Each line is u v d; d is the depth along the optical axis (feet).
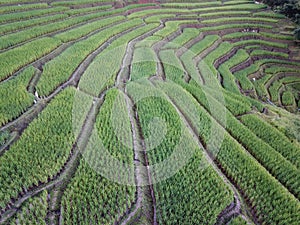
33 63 77.00
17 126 55.31
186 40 109.50
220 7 151.43
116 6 135.54
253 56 122.42
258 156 56.59
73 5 126.72
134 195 43.83
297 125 74.64
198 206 42.22
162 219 41.06
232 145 55.93
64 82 69.77
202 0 159.53
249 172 49.73
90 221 39.45
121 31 106.93
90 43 90.33
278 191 46.47
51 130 53.72
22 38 89.56
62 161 47.14
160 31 111.45
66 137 51.72
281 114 81.92
